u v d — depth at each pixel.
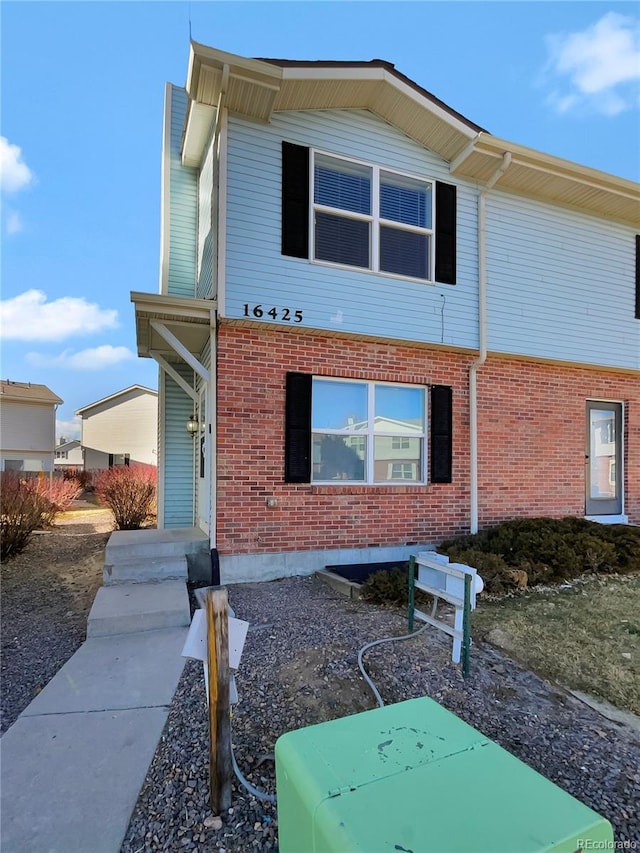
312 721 2.88
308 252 6.43
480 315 7.35
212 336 6.11
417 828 1.21
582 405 8.40
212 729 2.21
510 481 7.72
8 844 2.04
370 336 6.72
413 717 1.83
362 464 6.85
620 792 2.35
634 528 7.11
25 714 3.08
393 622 4.52
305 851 1.36
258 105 6.06
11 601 5.86
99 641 4.38
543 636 4.23
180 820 2.17
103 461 29.64
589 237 8.32
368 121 6.86
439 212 7.21
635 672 3.62
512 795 1.35
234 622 2.35
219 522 6.00
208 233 7.25
